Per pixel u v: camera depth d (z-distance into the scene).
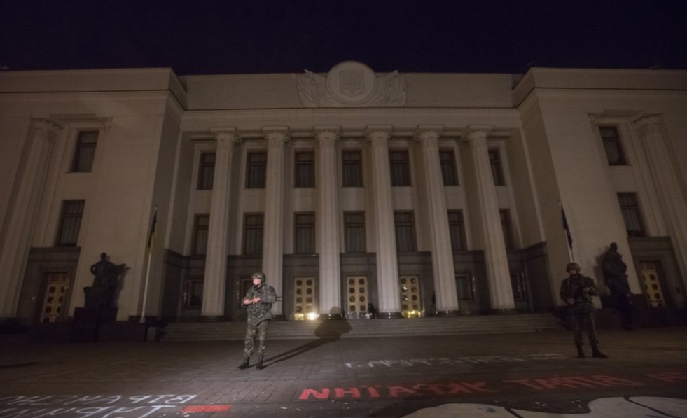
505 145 23.50
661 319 16.09
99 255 17.38
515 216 22.30
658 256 19.25
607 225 18.58
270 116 21.80
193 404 4.20
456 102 22.69
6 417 3.81
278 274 19.38
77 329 14.77
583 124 20.25
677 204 19.45
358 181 23.09
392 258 19.62
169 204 19.89
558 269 18.86
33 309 17.78
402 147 23.59
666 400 3.71
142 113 19.50
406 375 5.69
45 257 18.45
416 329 16.19
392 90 22.41
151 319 17.39
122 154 18.88
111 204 18.11
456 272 21.33
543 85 20.81
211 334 15.66
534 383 4.73
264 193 22.34
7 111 19.52
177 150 20.97
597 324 15.59
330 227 20.00
